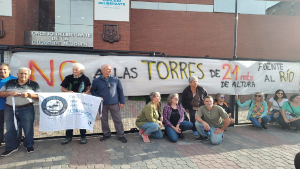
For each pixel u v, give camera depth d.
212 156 3.50
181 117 4.35
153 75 4.76
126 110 5.27
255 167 3.11
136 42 10.81
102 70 3.92
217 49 11.39
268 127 5.41
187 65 4.99
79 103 3.71
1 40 8.18
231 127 5.35
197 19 11.20
